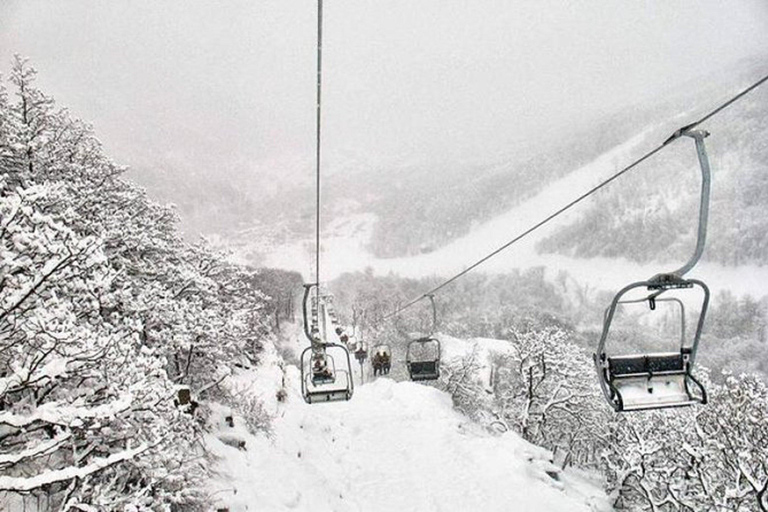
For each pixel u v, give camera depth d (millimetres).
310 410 31172
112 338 10578
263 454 20703
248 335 26172
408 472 24891
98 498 10047
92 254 10859
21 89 18875
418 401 34219
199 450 17500
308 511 18750
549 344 36219
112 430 11539
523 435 35625
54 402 9312
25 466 11031
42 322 9297
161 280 21031
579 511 23125
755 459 20547
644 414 29031
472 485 23953
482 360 55531
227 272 27797
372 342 63312
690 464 24094
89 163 21438
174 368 21469
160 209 24953
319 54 8484
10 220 9633
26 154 18484
